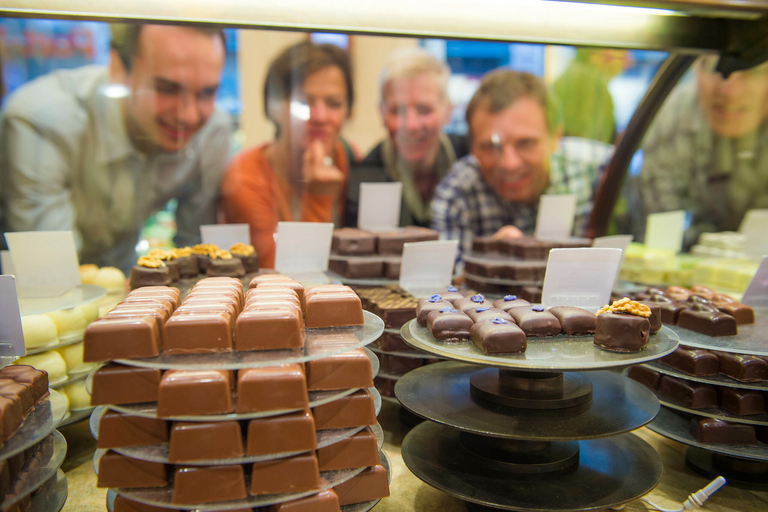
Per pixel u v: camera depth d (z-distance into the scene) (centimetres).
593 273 55
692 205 103
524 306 53
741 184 102
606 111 96
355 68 88
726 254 93
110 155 85
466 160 95
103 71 82
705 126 98
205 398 39
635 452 54
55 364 59
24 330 57
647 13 57
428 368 60
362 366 43
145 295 48
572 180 98
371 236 74
